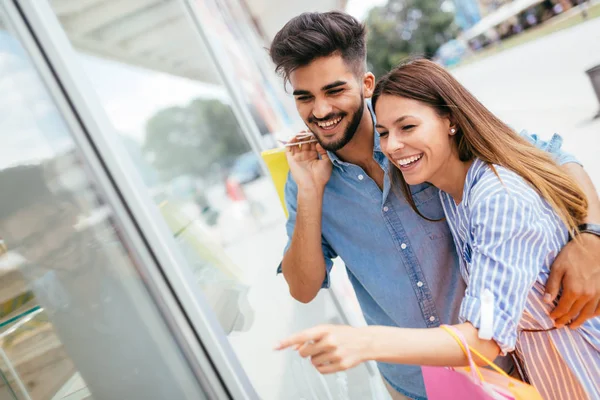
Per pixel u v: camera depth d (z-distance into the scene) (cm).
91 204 83
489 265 101
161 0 272
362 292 165
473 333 95
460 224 129
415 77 117
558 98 934
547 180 117
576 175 132
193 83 481
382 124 120
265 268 269
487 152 116
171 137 359
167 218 181
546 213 115
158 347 86
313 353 84
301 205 145
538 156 121
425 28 3866
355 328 89
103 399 84
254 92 504
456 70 2978
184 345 87
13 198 80
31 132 80
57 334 82
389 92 117
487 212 105
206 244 206
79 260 82
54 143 81
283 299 239
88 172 83
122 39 227
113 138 86
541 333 118
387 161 138
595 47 1382
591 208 124
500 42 3184
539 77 1304
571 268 112
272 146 493
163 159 309
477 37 3506
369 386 245
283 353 187
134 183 85
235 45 551
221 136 521
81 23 165
